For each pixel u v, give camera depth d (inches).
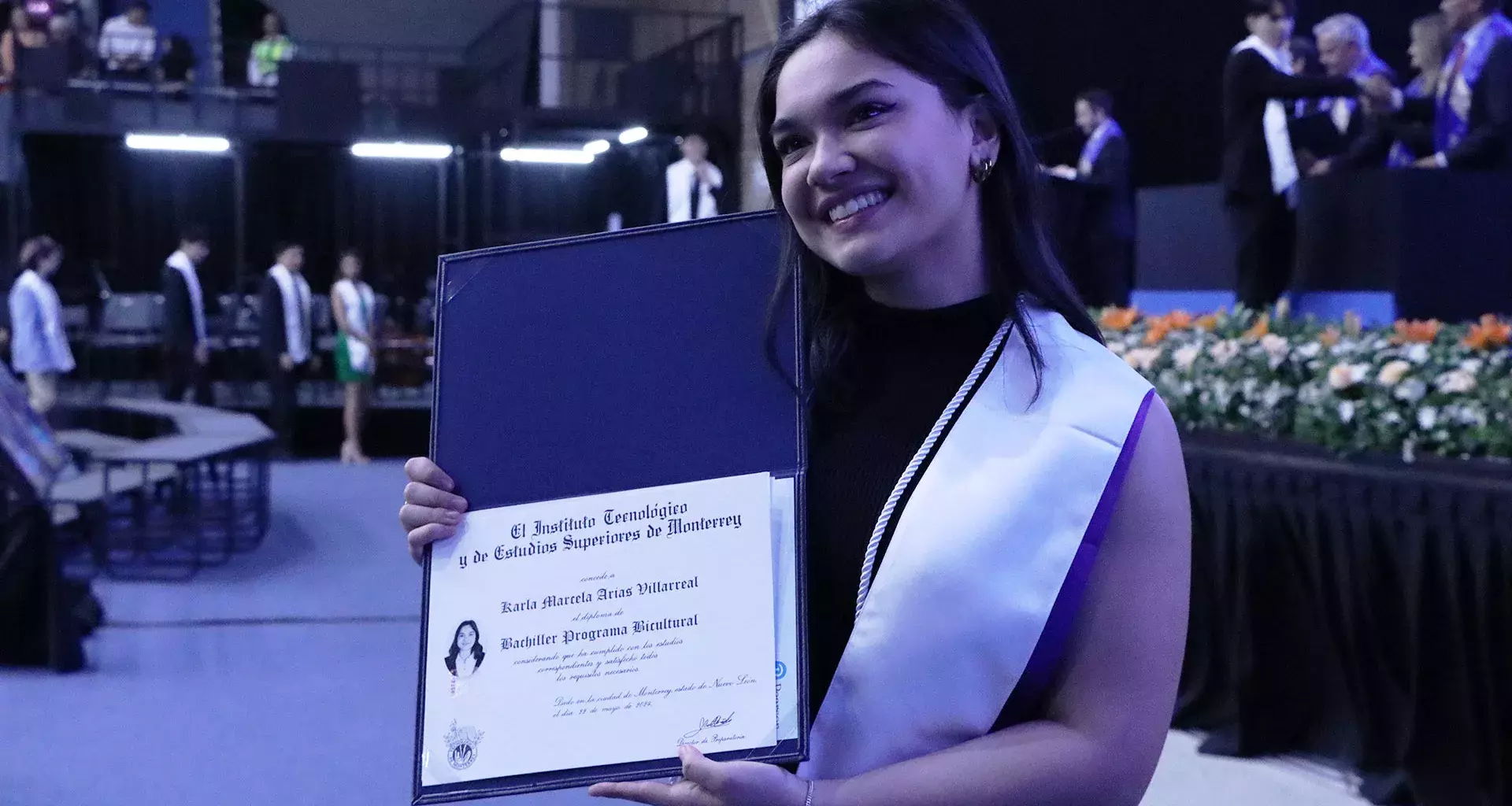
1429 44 232.2
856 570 46.5
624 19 628.4
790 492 45.6
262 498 315.0
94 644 215.5
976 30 48.0
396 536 315.3
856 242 46.5
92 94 537.0
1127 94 406.0
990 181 49.1
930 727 43.3
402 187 652.1
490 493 48.3
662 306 48.8
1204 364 159.3
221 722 175.2
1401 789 129.4
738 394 47.1
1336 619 136.7
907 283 49.3
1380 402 129.7
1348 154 237.6
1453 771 124.3
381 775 155.3
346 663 205.2
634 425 47.7
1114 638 43.6
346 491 388.2
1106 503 43.1
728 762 43.0
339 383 565.6
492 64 604.7
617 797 43.8
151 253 649.0
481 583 47.3
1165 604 43.8
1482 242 208.8
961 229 48.7
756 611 44.8
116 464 263.0
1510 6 268.7
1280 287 240.5
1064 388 45.0
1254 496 143.4
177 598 249.4
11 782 150.5
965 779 41.9
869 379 49.8
